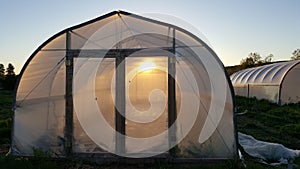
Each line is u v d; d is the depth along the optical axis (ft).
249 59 140.26
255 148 23.09
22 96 21.03
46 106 20.97
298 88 55.16
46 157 18.92
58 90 20.93
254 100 62.80
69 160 20.52
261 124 35.81
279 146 22.43
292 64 61.41
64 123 20.84
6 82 106.83
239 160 19.30
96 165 20.07
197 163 19.93
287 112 43.57
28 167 17.65
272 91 57.72
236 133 19.66
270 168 18.90
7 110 49.98
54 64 20.89
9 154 19.77
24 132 20.94
